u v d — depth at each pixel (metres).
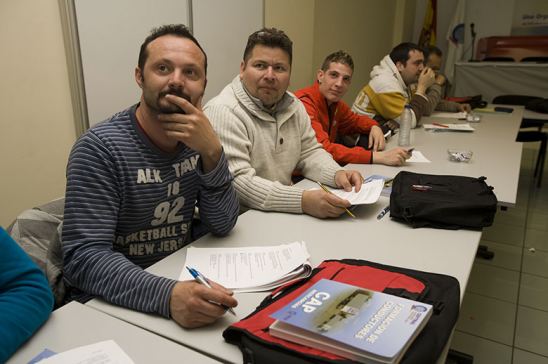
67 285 1.09
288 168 1.88
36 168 2.19
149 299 0.89
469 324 2.07
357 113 3.23
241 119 1.68
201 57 1.15
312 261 1.13
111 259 0.98
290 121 1.86
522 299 2.29
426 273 1.00
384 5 6.17
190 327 0.86
